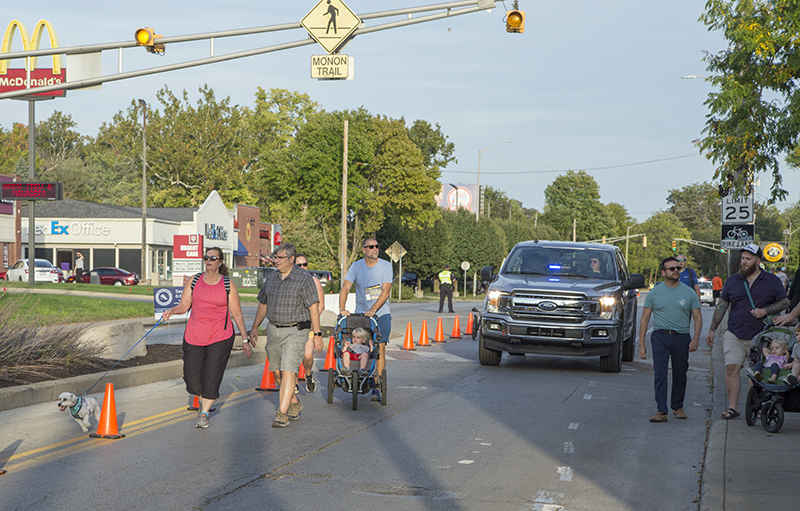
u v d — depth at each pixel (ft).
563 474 22.45
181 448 25.05
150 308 78.59
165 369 40.60
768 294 29.43
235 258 221.05
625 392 38.58
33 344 36.19
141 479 21.27
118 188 294.87
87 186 294.25
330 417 30.91
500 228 250.78
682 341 30.83
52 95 91.86
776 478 21.22
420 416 31.35
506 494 20.31
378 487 20.81
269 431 27.94
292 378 28.99
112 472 21.97
